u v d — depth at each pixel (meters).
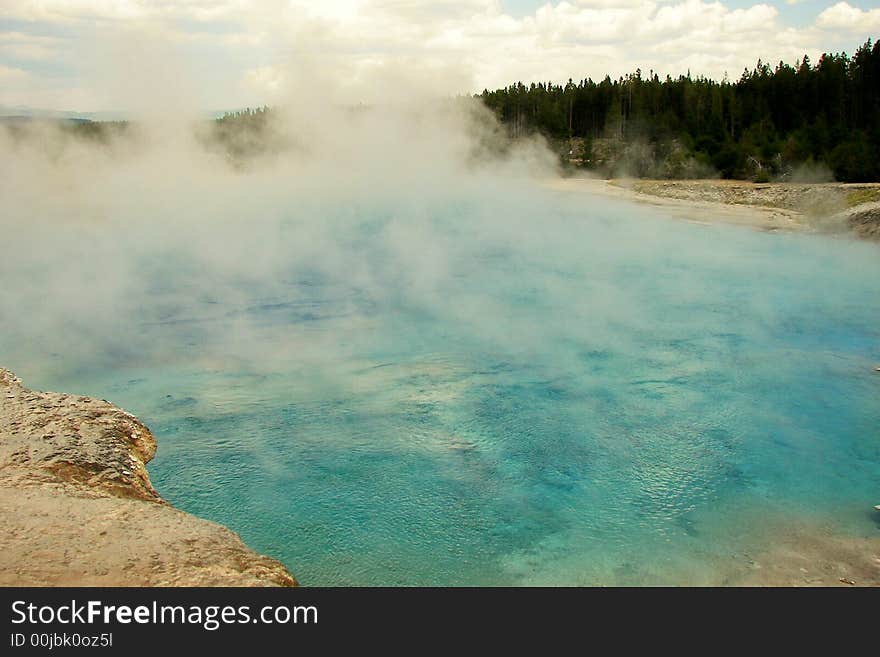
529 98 75.19
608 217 38.25
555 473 10.05
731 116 60.19
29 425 9.36
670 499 9.37
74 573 6.27
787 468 10.19
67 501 7.54
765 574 7.70
